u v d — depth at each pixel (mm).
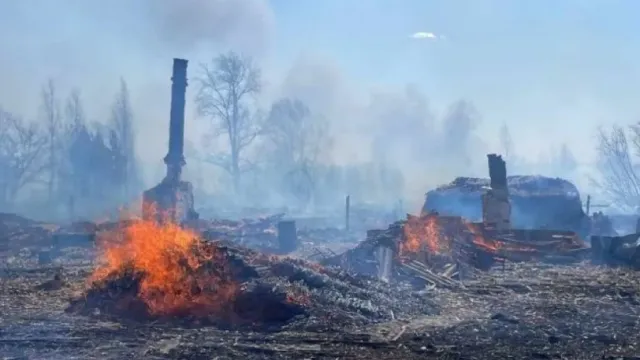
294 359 10453
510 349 11203
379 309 13984
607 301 16375
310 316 13094
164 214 35188
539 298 16891
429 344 11477
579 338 12047
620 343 11672
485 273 22656
